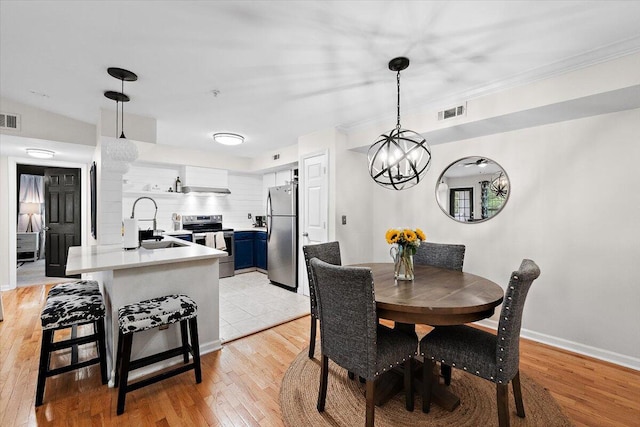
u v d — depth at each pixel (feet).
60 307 6.03
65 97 8.68
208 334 8.02
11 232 13.65
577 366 7.30
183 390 6.32
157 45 5.99
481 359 4.99
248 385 6.53
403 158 6.61
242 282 15.69
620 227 7.41
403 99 8.90
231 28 5.44
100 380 6.63
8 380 6.56
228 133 12.57
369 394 4.91
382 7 4.89
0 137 9.44
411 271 6.58
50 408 5.69
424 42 5.92
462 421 5.50
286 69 7.02
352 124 11.39
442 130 9.23
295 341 8.75
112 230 10.08
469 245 10.18
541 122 8.38
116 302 6.56
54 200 15.47
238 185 19.88
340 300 5.09
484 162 9.81
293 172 17.02
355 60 6.62
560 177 8.30
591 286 7.83
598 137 7.71
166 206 17.06
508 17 5.16
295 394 6.23
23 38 5.72
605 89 6.33
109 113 9.71
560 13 5.07
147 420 5.44
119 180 10.18
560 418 5.49
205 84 7.82
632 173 7.24
